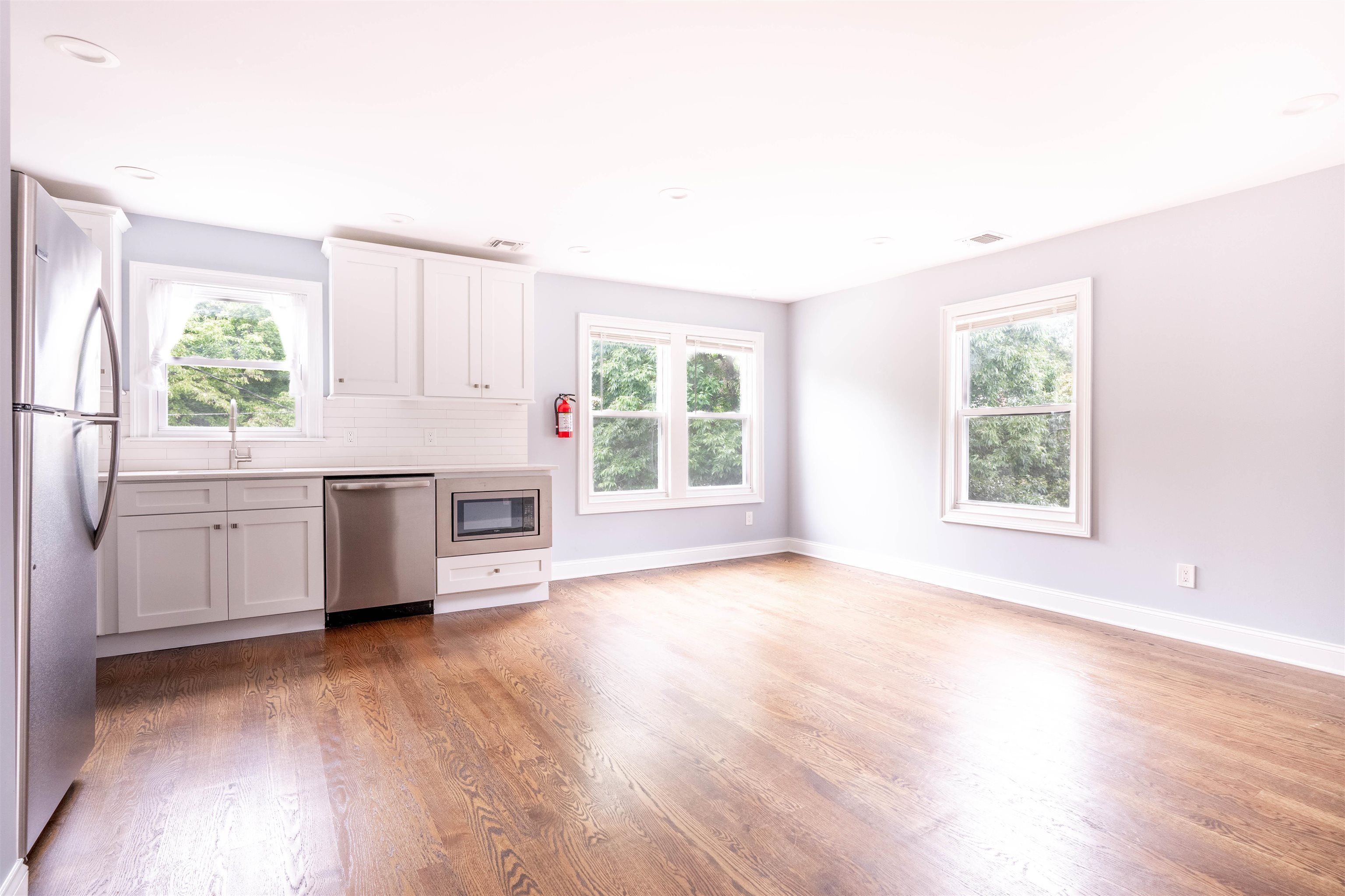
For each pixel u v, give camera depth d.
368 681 2.88
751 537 5.89
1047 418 4.16
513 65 2.23
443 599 4.02
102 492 3.08
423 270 4.14
